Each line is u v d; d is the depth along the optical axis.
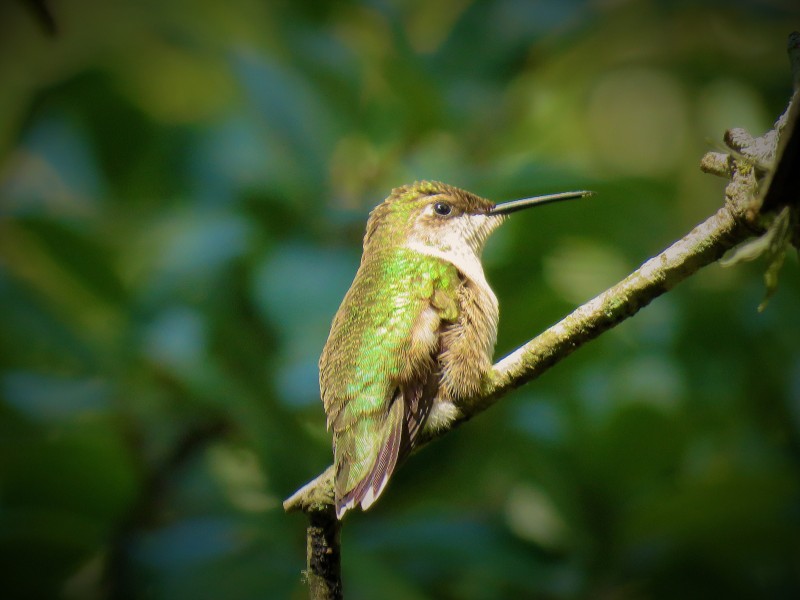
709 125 13.34
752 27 12.95
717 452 9.57
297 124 9.81
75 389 9.10
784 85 12.89
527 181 9.34
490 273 9.10
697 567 8.45
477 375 7.06
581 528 8.48
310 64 10.09
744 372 10.11
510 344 8.98
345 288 9.05
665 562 8.44
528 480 8.95
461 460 8.94
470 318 7.58
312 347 8.78
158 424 9.20
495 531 8.60
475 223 9.01
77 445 8.49
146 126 10.16
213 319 8.99
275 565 8.36
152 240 9.90
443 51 10.48
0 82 13.02
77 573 8.62
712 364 10.09
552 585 8.38
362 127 10.02
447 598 8.62
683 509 8.23
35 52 13.12
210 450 9.46
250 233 9.30
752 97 13.20
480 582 8.67
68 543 8.41
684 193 12.33
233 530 8.60
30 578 8.48
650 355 10.09
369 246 8.79
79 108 10.16
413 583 8.36
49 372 9.17
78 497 8.63
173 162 10.05
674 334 10.18
